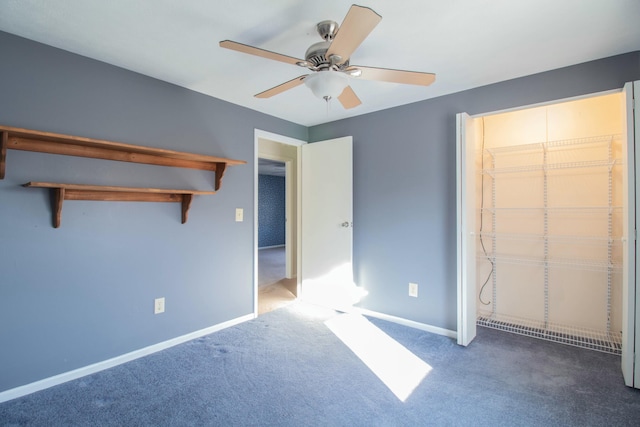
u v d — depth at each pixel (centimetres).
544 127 300
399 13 165
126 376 213
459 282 260
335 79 169
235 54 211
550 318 295
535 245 303
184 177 267
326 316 330
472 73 239
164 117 253
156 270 250
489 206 327
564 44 198
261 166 725
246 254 318
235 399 189
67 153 205
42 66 196
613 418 171
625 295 203
